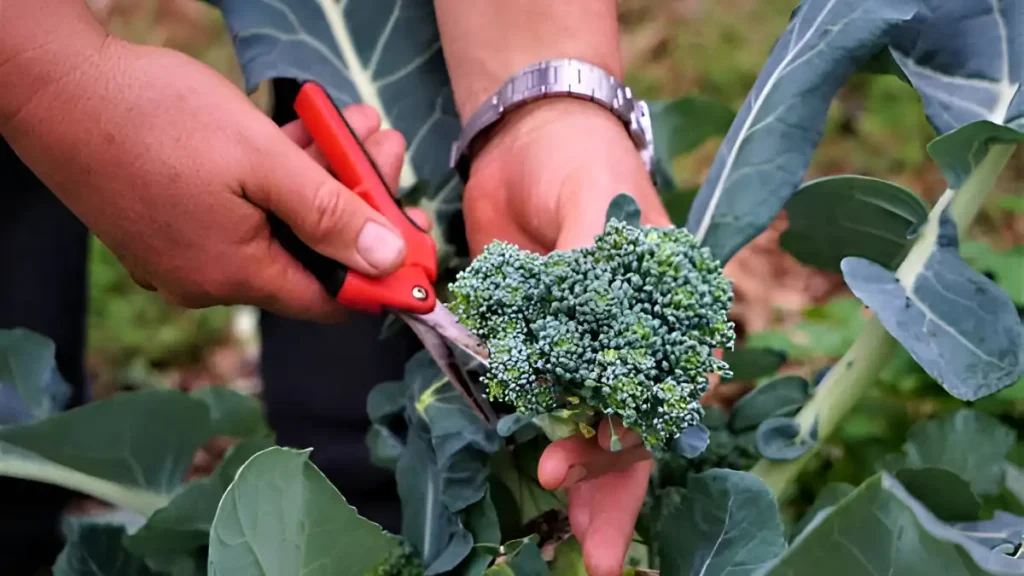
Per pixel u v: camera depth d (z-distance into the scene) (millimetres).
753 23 2998
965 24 859
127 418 890
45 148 849
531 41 948
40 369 1031
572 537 878
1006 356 743
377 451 985
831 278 2109
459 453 863
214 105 834
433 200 1093
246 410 1045
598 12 964
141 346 2135
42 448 888
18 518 1205
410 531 893
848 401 897
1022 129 799
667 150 1196
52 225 1313
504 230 946
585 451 667
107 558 938
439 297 1062
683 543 762
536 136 878
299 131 983
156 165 833
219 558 643
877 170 2514
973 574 506
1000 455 979
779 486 908
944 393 1242
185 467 966
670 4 3098
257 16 1091
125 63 827
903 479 884
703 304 602
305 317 978
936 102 859
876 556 539
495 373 619
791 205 947
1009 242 2199
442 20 1021
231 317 2207
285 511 675
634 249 610
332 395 1343
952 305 790
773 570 562
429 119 1125
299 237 852
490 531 852
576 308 599
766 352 1039
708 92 2828
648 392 577
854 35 846
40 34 794
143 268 963
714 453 930
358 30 1125
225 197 842
